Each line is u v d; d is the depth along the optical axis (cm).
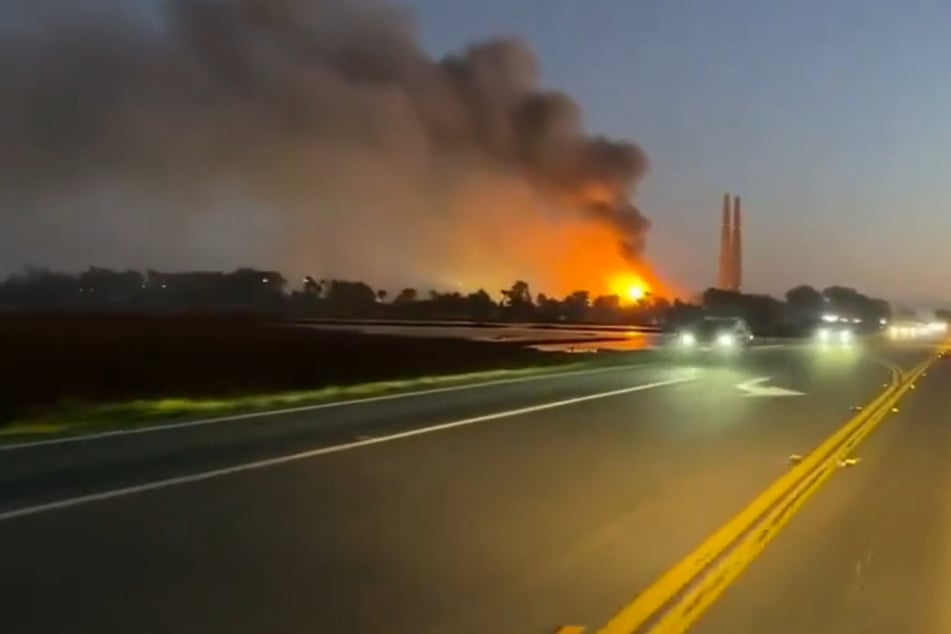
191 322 7944
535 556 1101
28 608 893
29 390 3312
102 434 2112
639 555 1109
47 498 1390
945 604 945
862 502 1462
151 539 1156
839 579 1031
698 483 1571
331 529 1221
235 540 1157
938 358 5959
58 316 8025
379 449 1909
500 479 1589
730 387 3516
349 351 5341
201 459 1764
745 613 909
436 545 1147
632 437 2125
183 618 871
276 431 2173
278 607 905
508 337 7675
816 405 2891
